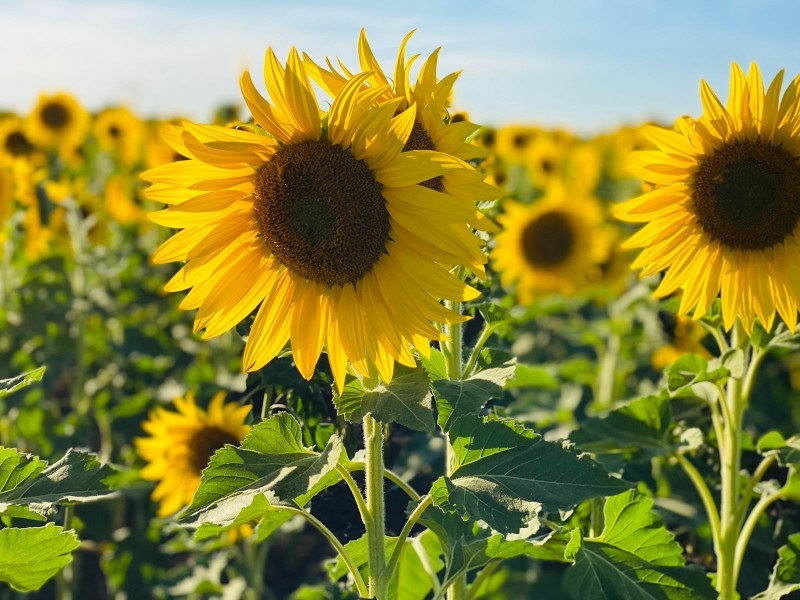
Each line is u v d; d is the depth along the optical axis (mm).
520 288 2160
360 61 741
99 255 2576
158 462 1324
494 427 732
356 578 736
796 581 901
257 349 761
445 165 695
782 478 1113
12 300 2105
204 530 704
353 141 710
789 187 917
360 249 723
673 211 946
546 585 1676
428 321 725
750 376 973
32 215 2230
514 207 2139
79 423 1867
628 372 2012
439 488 695
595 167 3213
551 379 1495
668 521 1147
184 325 2160
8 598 1261
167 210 723
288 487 687
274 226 728
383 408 684
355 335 731
